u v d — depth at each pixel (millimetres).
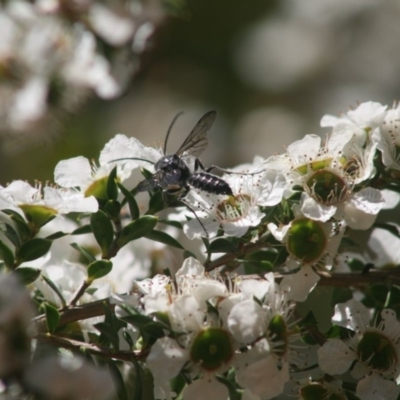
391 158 361
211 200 361
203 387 338
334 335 355
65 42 454
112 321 342
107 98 457
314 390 350
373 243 380
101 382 321
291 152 362
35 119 449
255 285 340
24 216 354
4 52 449
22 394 323
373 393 349
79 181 365
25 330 323
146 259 388
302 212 354
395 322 353
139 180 386
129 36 460
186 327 338
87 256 358
